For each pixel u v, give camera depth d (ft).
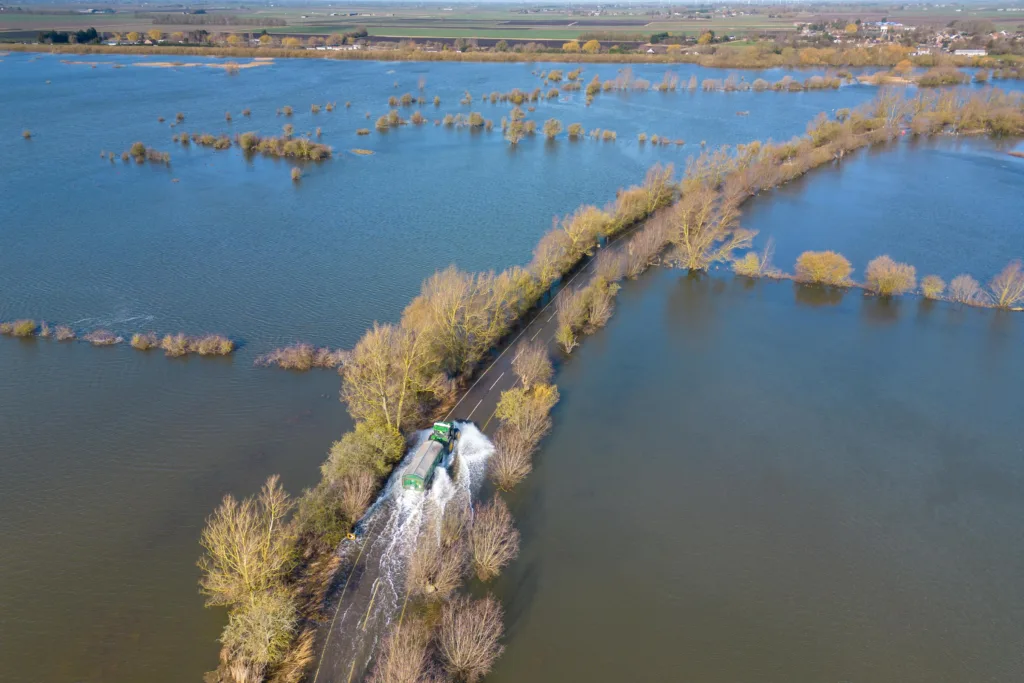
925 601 228.02
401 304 410.52
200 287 426.92
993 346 378.94
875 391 337.72
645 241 477.36
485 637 197.26
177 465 271.90
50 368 334.85
